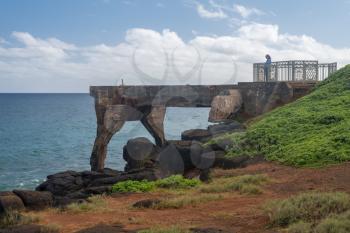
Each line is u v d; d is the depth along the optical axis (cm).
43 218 1341
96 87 3231
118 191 1767
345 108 2514
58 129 8200
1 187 3070
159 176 2005
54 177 2208
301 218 1044
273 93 3044
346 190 1373
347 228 916
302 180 1628
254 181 1656
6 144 5838
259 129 2430
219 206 1360
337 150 1903
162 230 1016
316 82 3209
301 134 2270
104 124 3159
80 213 1399
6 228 1217
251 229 1058
